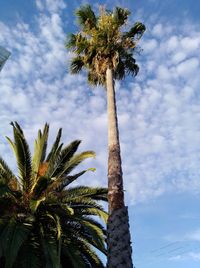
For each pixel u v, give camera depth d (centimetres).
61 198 1770
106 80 1748
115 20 1872
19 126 1841
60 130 1948
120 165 1352
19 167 1756
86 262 1728
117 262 1089
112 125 1478
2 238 1416
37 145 1998
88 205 1778
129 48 1870
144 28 1900
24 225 1558
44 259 1564
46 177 1623
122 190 1280
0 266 1545
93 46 1841
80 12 1917
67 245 1658
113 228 1162
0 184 1462
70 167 1853
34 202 1561
